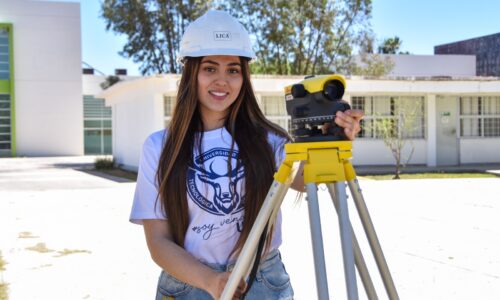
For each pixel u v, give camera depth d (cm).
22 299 401
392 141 1459
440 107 1762
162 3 2634
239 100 181
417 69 2998
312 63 2642
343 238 138
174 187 170
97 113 3183
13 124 2912
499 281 419
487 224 658
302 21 2508
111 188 1152
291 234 607
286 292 180
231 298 151
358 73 2683
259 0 2464
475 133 1795
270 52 2606
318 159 144
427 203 854
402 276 437
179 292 175
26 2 2909
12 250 552
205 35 172
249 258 150
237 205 173
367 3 2523
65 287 428
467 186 1112
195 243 174
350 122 143
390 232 612
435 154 1728
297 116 148
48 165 2131
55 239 603
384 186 1133
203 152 175
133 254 529
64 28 2975
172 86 1447
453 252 515
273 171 177
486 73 3247
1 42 2909
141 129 1634
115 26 2717
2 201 929
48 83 2966
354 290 135
